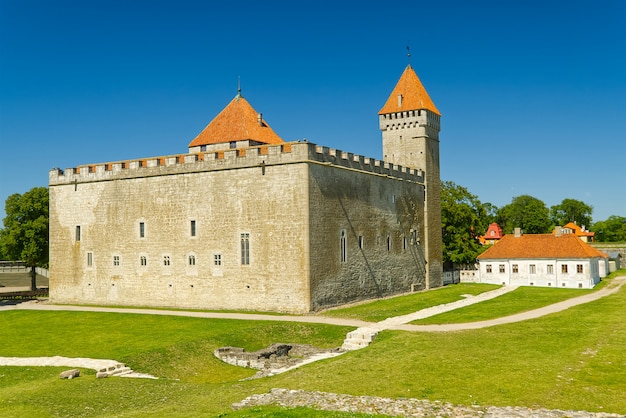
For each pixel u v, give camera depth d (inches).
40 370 1572.3
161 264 2682.1
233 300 2482.8
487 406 1092.5
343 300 2536.9
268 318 2219.5
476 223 4330.7
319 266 2388.0
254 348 1888.5
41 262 3833.7
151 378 1503.4
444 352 1494.8
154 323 2188.7
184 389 1384.1
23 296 3410.4
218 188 2546.8
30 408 1246.9
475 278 3900.1
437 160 3563.0
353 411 1085.8
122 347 1813.5
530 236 3782.0
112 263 2827.3
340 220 2554.1
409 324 2022.6
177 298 2628.0
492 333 1726.1
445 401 1131.3
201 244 2578.7
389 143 3513.8
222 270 2518.5
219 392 1306.6
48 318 2411.4
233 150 2524.6
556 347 1494.8
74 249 2955.2
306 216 2330.2
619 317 1886.1
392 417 1047.0
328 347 1882.4
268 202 2418.8
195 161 2615.7
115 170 2844.5
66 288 2970.0
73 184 2977.4
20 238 3757.4
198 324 2133.4
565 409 1067.9
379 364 1423.5
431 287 3390.7
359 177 2728.8
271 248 2402.8
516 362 1365.7
